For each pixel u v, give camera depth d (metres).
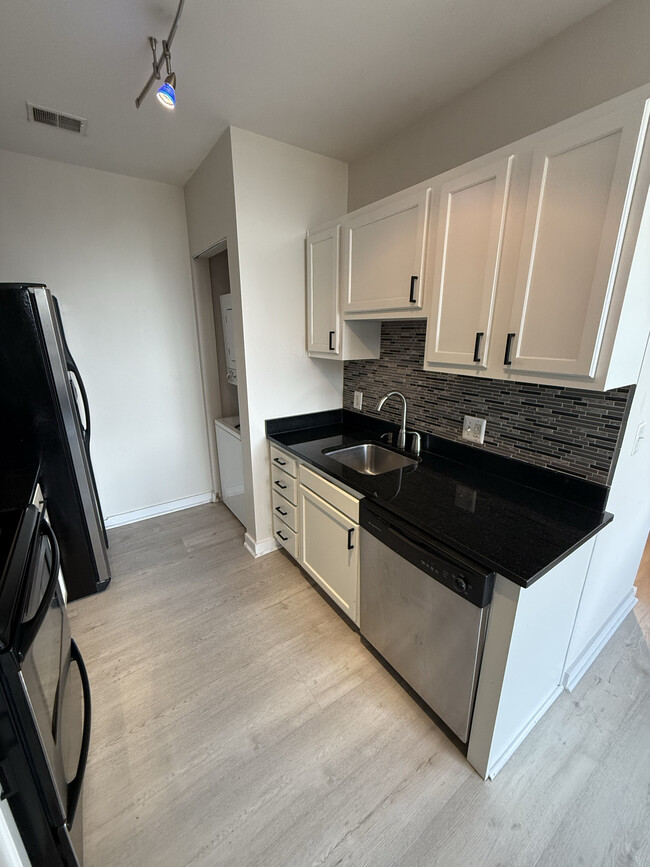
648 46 1.09
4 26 1.24
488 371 1.36
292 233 2.20
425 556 1.28
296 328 2.37
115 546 2.70
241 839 1.14
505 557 1.11
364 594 1.68
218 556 2.59
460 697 1.28
